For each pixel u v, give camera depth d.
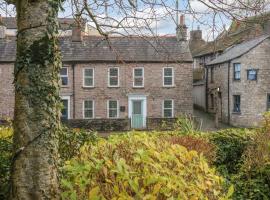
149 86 35.66
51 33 3.82
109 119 32.53
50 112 3.81
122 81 35.47
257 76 35.88
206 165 4.24
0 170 5.20
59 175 3.88
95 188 3.41
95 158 3.84
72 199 3.48
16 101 3.83
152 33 5.70
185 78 35.75
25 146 3.73
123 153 4.20
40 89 3.76
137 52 35.53
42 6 3.80
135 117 35.72
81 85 35.19
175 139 9.49
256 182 8.39
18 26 3.86
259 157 8.48
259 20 5.30
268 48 35.94
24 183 3.71
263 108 35.84
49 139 3.79
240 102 36.47
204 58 45.97
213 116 41.12
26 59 3.75
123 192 3.47
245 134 11.64
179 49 35.81
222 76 39.31
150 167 3.80
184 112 35.81
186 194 3.75
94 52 35.34
